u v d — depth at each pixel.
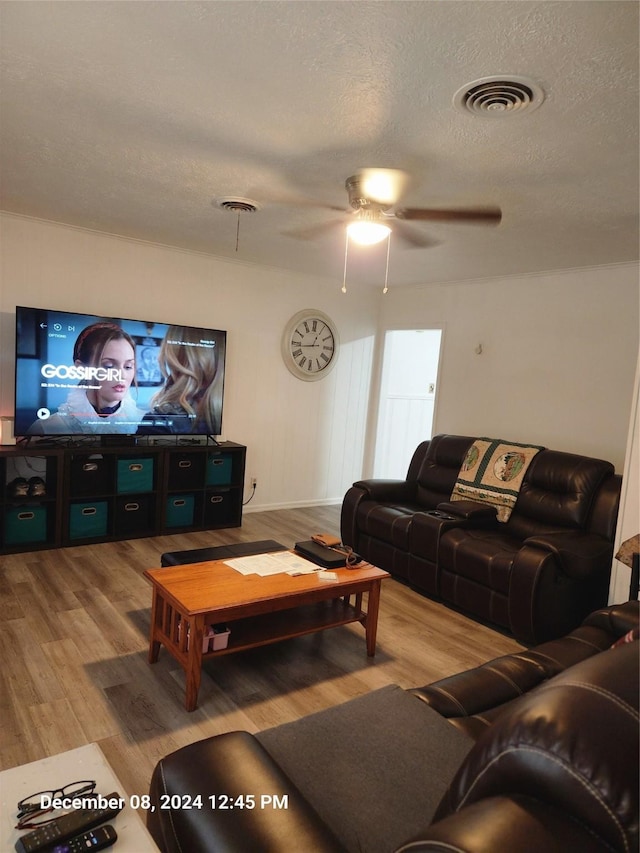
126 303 4.53
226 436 5.25
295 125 2.25
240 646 2.47
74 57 1.85
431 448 4.72
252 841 1.01
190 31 1.67
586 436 4.32
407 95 1.95
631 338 4.06
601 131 2.11
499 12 1.48
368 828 1.19
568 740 0.80
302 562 2.90
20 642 2.74
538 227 3.37
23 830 1.07
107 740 2.08
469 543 3.43
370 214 2.95
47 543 4.04
